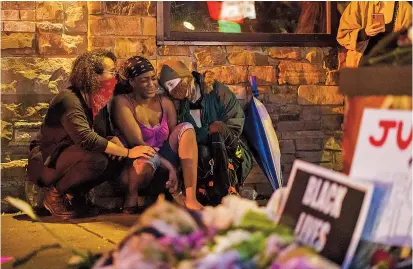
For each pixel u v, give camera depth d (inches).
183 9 237.5
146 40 233.6
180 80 217.3
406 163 61.6
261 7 245.3
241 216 52.2
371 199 59.8
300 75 249.0
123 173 210.4
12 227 191.2
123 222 197.9
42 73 222.4
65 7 224.5
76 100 200.5
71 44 225.3
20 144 221.3
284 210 61.6
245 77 243.4
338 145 252.4
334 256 56.4
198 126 220.2
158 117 214.4
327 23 251.1
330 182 58.9
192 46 239.0
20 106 221.3
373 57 71.1
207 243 49.7
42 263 145.6
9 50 220.8
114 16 229.8
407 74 62.4
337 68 252.5
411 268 61.0
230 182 214.2
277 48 247.0
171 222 51.5
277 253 47.8
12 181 218.4
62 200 206.1
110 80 206.2
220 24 241.4
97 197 222.2
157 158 210.4
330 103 251.9
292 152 249.3
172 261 48.5
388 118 62.2
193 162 208.5
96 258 69.5
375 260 60.4
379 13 233.9
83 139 197.9
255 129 231.6
